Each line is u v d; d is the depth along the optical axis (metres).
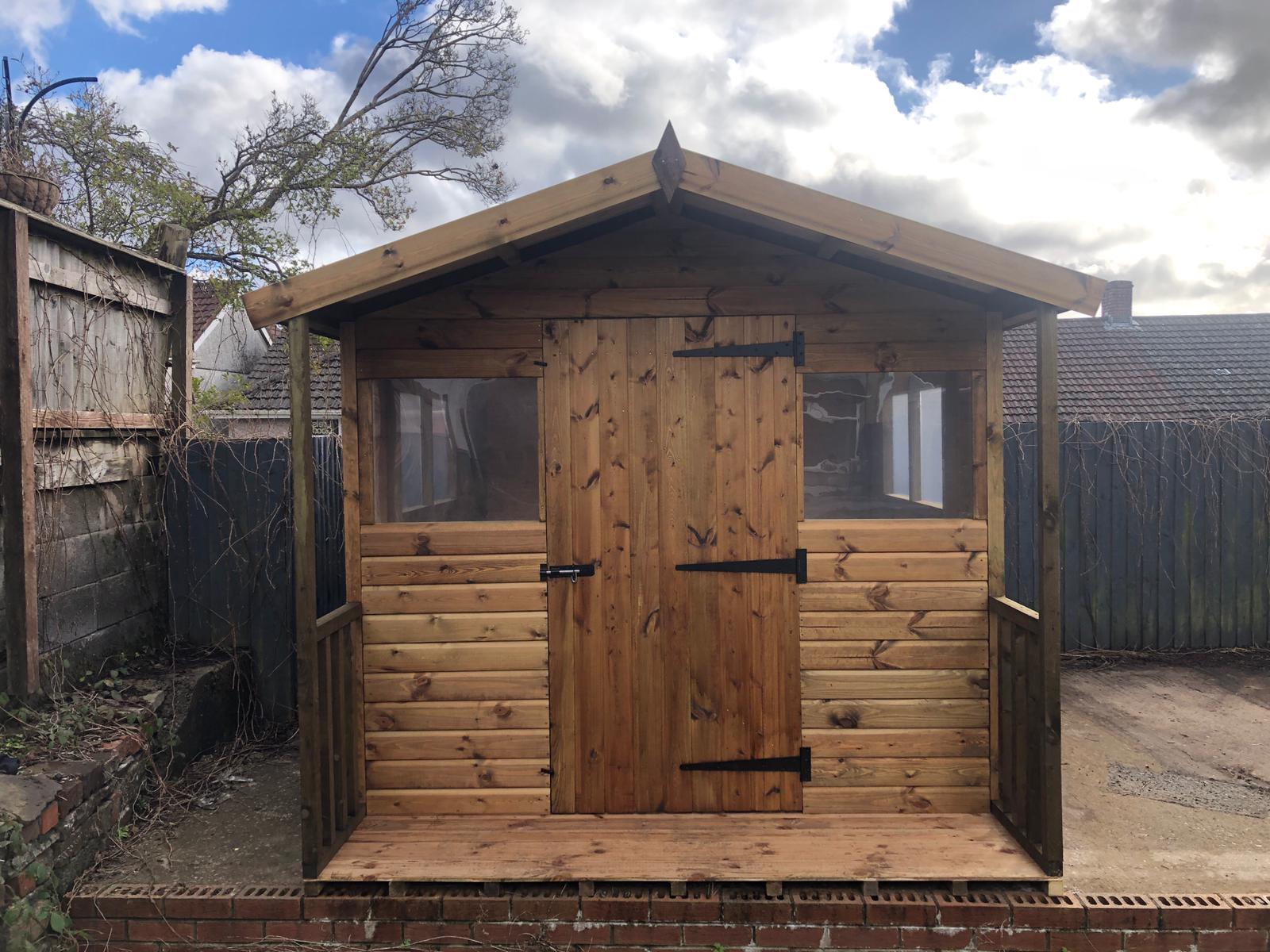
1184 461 6.15
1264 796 3.76
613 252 3.36
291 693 4.86
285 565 4.86
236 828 3.51
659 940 2.85
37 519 3.73
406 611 3.38
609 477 3.37
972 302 3.35
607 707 3.39
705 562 3.38
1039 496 2.88
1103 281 2.74
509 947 2.86
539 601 3.38
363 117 11.35
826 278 3.36
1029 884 2.90
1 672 3.56
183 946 2.89
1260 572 6.19
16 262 3.48
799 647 3.38
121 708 3.77
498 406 3.39
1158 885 2.94
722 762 3.39
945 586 3.36
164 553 4.87
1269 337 12.31
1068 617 6.17
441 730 3.39
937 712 3.36
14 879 2.62
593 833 3.21
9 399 3.49
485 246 2.78
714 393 3.37
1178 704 5.09
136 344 4.62
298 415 2.84
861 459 3.38
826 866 2.92
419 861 2.99
